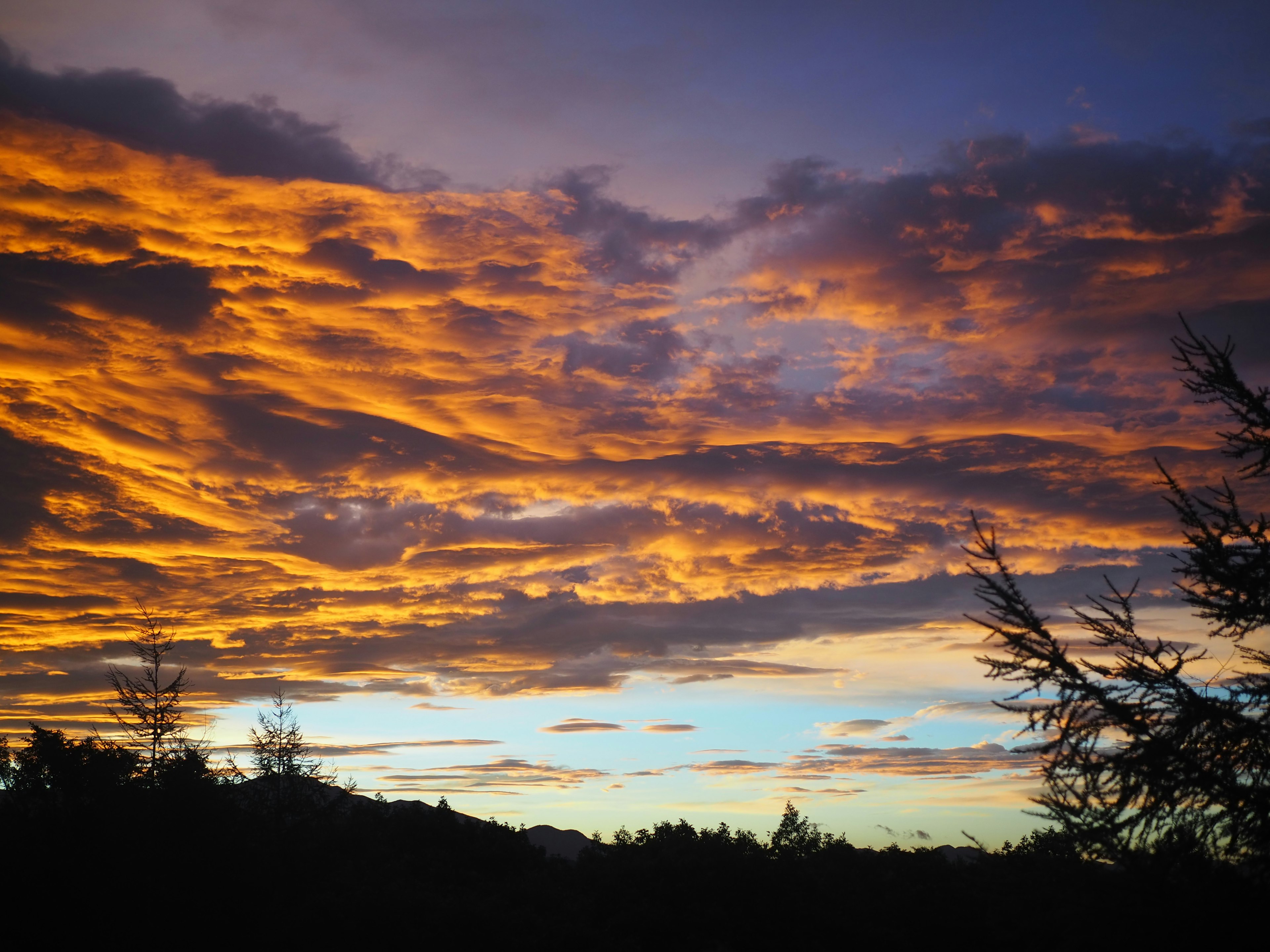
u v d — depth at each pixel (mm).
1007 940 10469
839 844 55250
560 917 41750
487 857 50281
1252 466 9844
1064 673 9633
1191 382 10188
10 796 30156
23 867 26203
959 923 30531
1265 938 8570
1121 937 9172
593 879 49062
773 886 45688
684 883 46062
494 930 36844
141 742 33875
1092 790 9492
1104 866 9898
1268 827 8883
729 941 43156
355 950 32969
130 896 26781
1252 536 9633
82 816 28719
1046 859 9969
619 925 43719
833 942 42062
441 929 35094
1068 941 9539
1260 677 9211
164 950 26469
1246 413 9789
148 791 30547
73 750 31250
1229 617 9625
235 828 30719
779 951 42312
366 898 34750
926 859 45188
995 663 10078
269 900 29969
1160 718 9375
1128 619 10039
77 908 25812
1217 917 8781
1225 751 9203
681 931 43562
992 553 10258
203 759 31953
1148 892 9102
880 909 41125
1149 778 9047
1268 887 8984
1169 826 9414
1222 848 9289
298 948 30641
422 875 44531
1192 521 9953
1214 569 9531
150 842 28328
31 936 24969
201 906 27750
